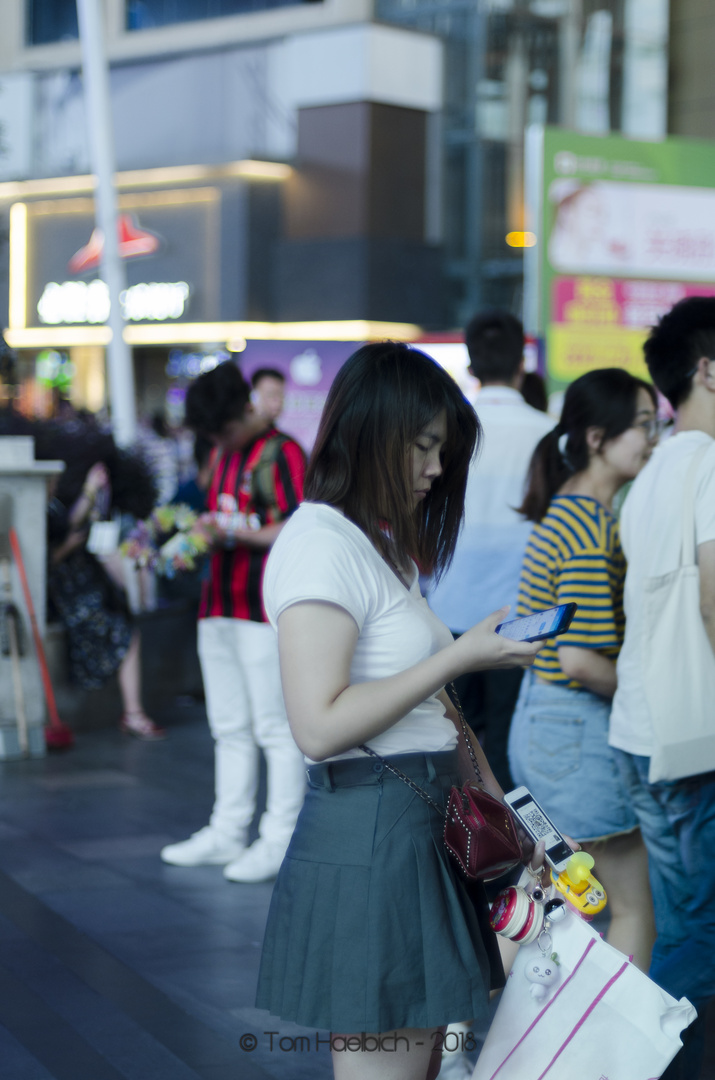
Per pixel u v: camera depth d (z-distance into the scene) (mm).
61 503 9188
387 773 2605
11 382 10531
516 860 2582
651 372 3764
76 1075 4043
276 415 9984
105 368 26203
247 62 25172
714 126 19000
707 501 3457
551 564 3920
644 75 23672
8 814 7234
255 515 6004
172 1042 4305
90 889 5910
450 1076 3785
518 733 4051
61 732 8875
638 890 3988
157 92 26312
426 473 2672
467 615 5125
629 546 3707
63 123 27250
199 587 12359
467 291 25016
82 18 15008
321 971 2564
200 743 9211
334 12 24672
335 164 24109
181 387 25156
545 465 4238
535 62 24781
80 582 9141
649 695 3500
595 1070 2637
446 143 25000
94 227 25906
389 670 2602
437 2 25078
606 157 17422
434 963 2559
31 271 26750
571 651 3824
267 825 6129
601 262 17453
